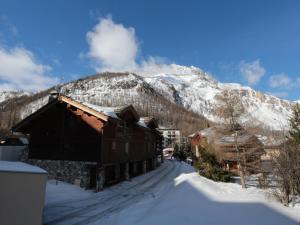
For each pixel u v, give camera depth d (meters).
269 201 16.22
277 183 18.16
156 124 42.22
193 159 52.62
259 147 22.31
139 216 13.67
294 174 15.60
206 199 16.75
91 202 17.69
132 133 31.22
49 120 24.30
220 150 26.22
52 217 13.84
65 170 22.56
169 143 115.38
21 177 10.27
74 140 22.98
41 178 10.66
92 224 12.77
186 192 18.80
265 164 20.42
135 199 19.11
